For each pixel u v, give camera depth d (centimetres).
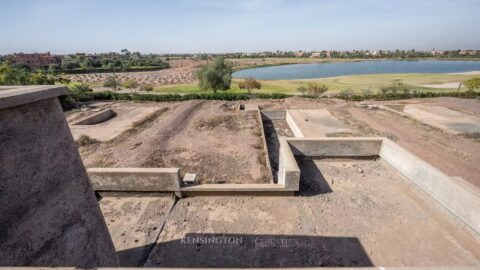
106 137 1568
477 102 2434
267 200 588
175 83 6078
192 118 2028
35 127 261
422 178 565
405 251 427
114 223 536
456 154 1248
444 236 451
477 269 151
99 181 614
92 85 5512
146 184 610
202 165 1132
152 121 1956
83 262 321
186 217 548
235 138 1531
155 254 455
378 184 619
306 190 611
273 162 1275
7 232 222
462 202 461
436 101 2548
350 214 523
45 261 261
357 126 1755
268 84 5191
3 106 210
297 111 2203
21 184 239
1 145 220
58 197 287
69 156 313
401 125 1759
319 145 729
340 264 413
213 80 3541
